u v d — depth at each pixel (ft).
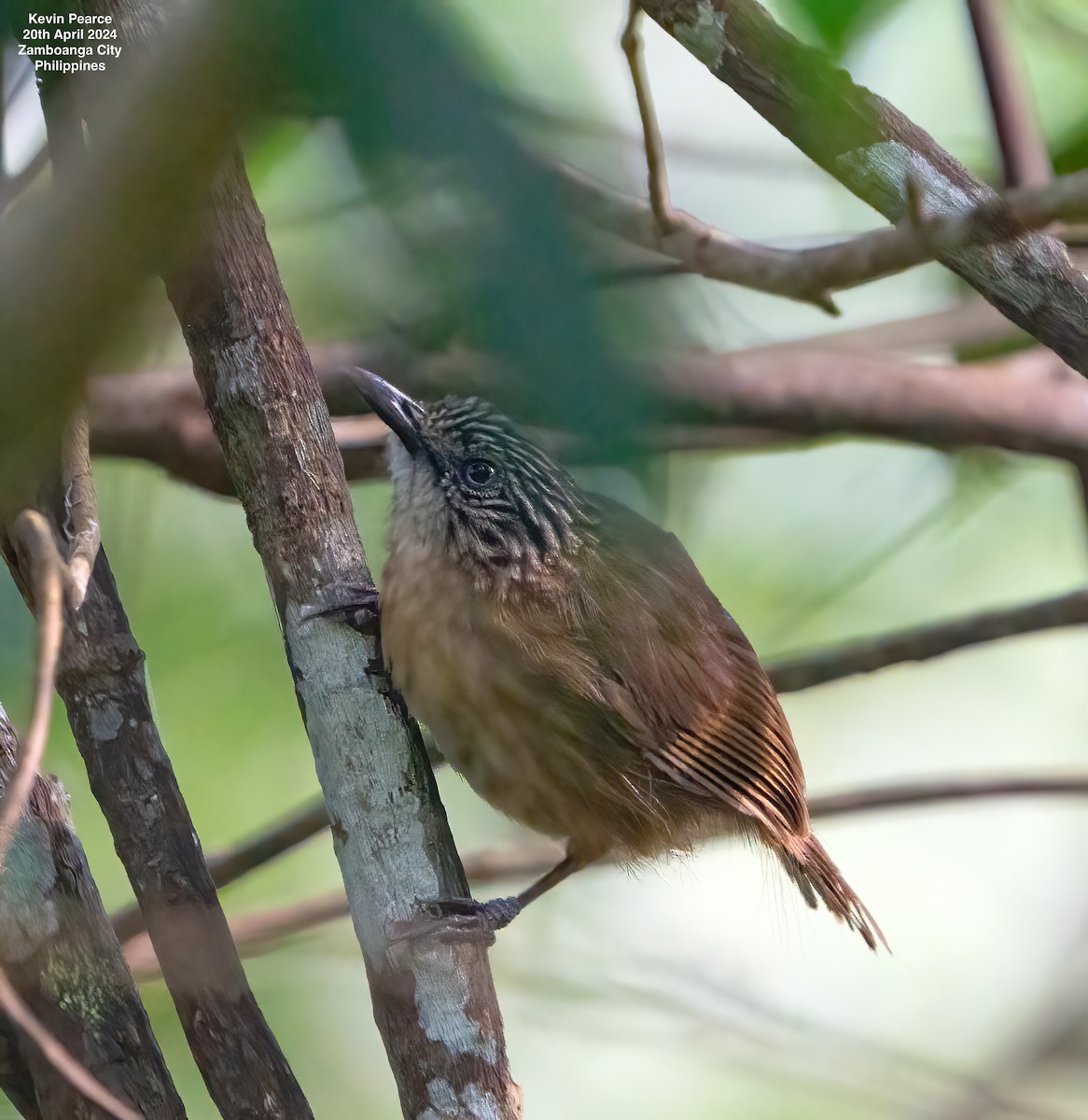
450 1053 20.22
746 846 32.60
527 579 27.58
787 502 46.39
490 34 18.24
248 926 29.66
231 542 39.86
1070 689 54.08
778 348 38.55
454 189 11.07
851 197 38.37
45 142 23.08
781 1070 37.11
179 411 33.27
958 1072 38.52
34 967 18.48
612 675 27.78
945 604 47.57
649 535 30.25
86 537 18.06
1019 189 28.66
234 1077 19.90
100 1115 18.40
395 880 20.98
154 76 10.03
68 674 19.97
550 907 40.96
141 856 20.04
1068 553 48.78
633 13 24.84
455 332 12.67
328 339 30.48
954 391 38.06
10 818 14.61
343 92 10.67
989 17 32.71
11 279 10.37
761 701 30.68
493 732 27.20
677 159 35.94
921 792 33.14
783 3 29.58
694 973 38.32
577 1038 46.39
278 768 38.88
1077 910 54.44
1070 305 17.52
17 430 11.05
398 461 29.12
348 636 21.59
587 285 10.94
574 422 11.03
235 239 20.67
